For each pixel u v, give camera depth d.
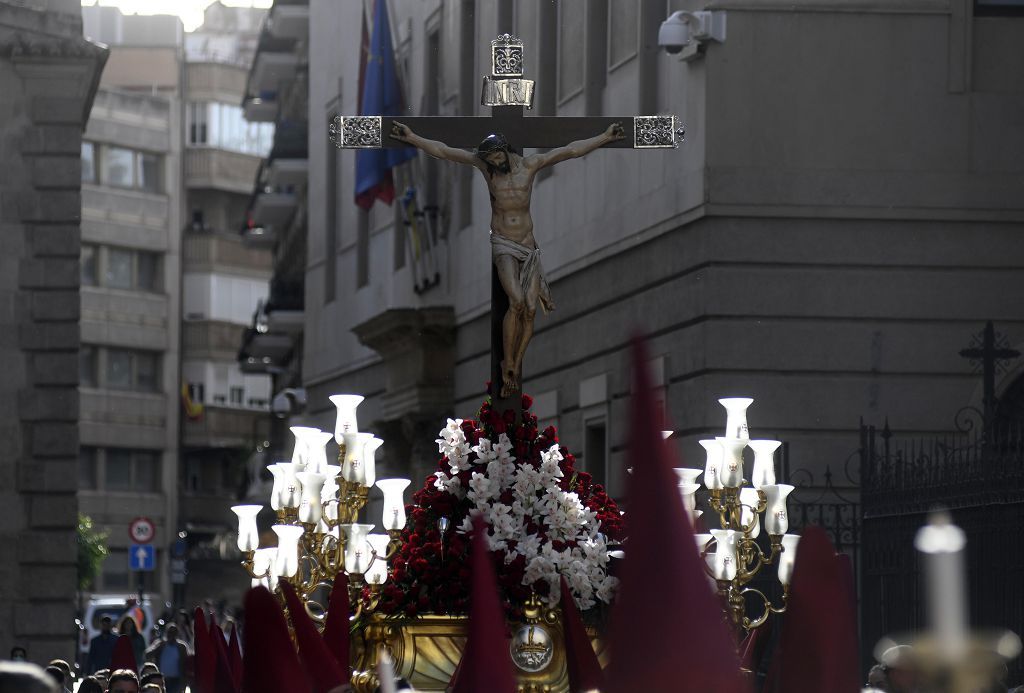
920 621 29.95
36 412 50.84
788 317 36.59
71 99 51.50
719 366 36.47
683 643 5.32
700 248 37.00
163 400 134.50
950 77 37.00
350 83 71.25
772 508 14.82
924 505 30.09
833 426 36.31
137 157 135.50
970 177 36.88
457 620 14.71
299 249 87.62
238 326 140.00
